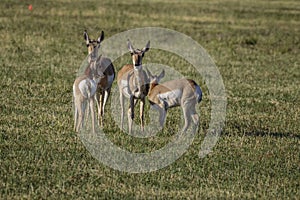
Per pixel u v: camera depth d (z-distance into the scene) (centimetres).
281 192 3591
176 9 14800
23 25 10919
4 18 11675
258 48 9931
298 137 4781
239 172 3903
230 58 8894
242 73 7712
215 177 3806
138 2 16212
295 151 4375
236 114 5428
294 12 15650
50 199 3369
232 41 10338
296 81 7306
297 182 3766
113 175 3775
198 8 15300
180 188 3597
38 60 7881
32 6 13738
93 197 3406
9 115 5016
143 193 3491
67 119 4928
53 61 7844
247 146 4438
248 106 5794
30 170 3791
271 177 3850
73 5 14475
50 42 9388
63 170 3806
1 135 4425
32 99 5631
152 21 12369
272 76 7588
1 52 8388
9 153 4075
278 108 5756
